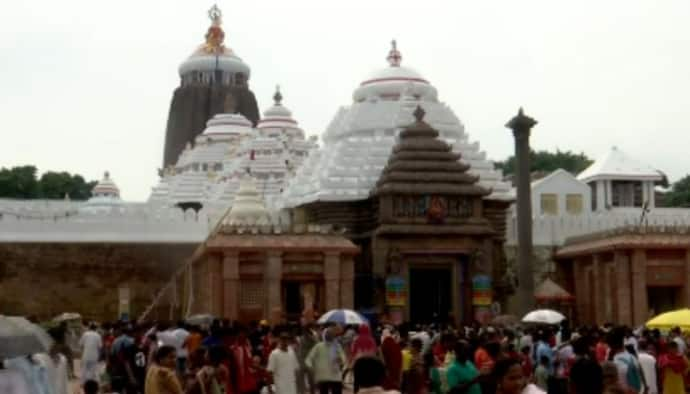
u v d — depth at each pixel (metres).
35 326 16.50
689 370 28.47
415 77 70.69
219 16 133.88
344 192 63.28
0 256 69.12
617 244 58.50
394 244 59.31
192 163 105.94
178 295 69.50
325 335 27.95
